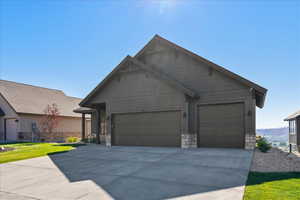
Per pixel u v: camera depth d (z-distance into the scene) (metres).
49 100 26.42
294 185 4.41
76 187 4.79
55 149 12.33
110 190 4.50
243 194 3.90
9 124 22.03
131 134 13.04
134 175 5.70
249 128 10.34
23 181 5.46
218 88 11.38
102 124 18.03
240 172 5.65
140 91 12.77
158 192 4.26
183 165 6.71
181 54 12.86
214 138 11.27
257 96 11.59
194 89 12.05
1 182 5.39
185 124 11.31
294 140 15.69
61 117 24.81
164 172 5.91
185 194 4.07
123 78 13.41
